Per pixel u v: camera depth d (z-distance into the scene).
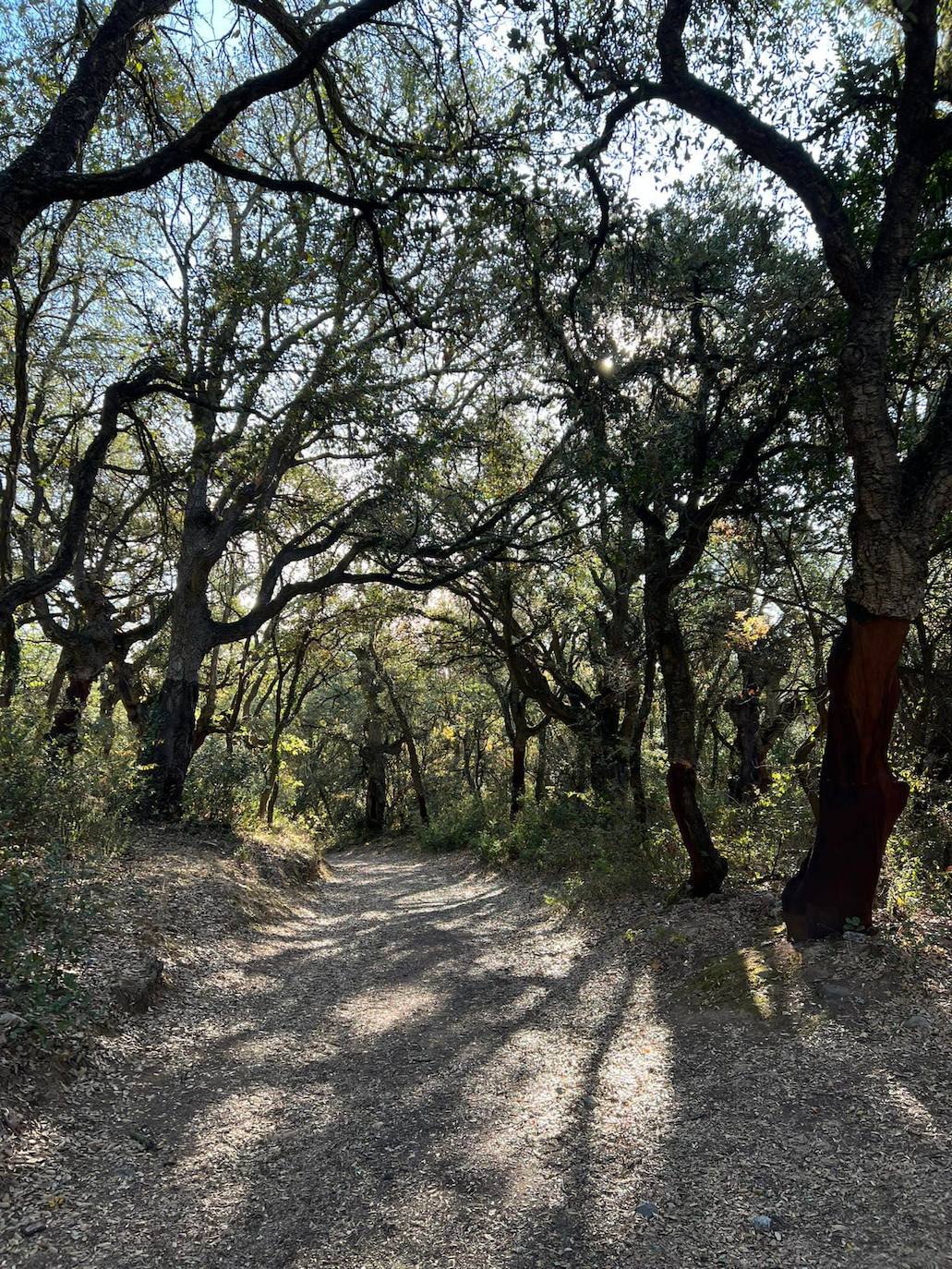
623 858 11.57
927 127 5.88
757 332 8.38
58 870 6.68
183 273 11.65
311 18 8.31
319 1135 4.61
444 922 12.51
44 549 14.95
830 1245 3.24
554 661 20.67
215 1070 5.63
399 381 11.92
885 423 6.03
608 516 11.38
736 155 7.98
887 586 6.05
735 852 10.03
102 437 9.77
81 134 5.86
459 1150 4.36
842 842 6.62
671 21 6.31
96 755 11.42
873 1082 4.56
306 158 12.21
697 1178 3.85
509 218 7.89
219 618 23.58
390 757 40.59
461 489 15.70
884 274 6.02
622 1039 6.02
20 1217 3.62
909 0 5.27
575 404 9.59
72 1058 5.14
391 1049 6.18
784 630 12.65
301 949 10.14
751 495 9.41
